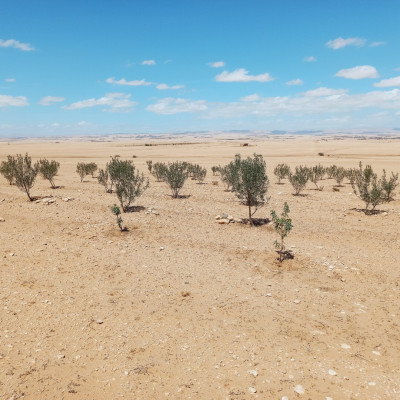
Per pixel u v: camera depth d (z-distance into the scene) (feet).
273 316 25.36
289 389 17.54
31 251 36.19
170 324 23.71
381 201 71.46
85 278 30.55
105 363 19.20
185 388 17.42
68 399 16.31
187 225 51.52
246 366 19.36
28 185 67.97
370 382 18.25
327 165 169.78
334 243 44.06
